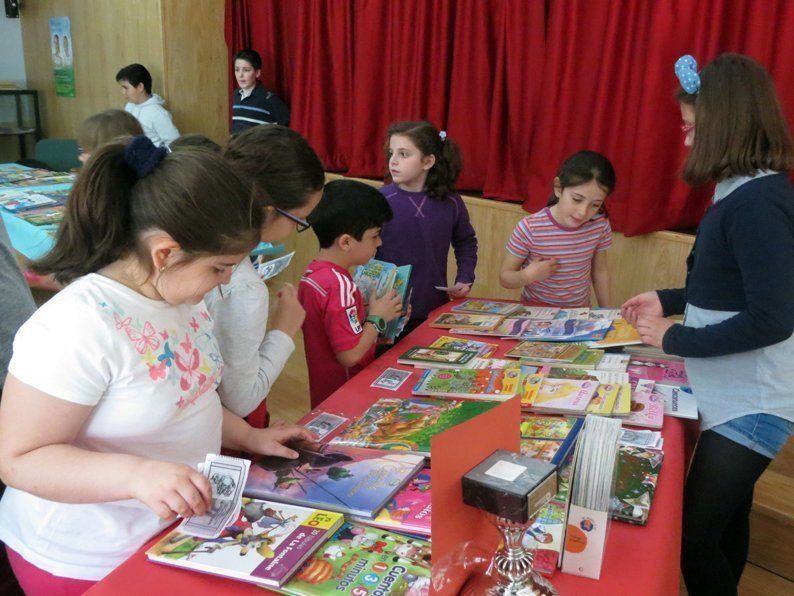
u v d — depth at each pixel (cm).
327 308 179
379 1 396
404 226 241
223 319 129
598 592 95
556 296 241
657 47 285
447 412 142
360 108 416
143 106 467
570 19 312
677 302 182
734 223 138
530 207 342
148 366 99
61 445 93
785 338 136
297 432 130
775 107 137
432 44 376
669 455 131
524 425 138
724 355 147
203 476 94
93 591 92
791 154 138
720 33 279
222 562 94
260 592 92
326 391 188
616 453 97
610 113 313
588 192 220
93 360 93
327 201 181
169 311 104
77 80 588
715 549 158
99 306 96
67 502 93
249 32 496
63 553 102
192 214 92
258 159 132
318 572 94
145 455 102
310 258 460
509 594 84
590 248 238
